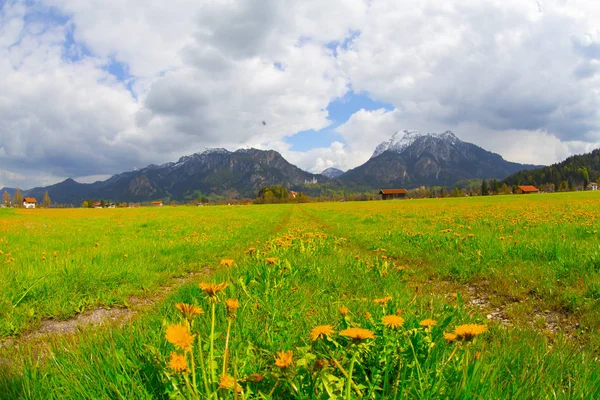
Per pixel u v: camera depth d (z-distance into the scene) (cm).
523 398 207
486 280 678
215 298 205
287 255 756
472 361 229
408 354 220
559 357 290
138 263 859
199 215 4338
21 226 2298
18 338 441
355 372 225
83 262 775
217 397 179
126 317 511
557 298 515
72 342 326
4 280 598
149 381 212
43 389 221
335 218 3052
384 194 18588
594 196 6562
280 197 17462
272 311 377
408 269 812
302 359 196
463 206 4403
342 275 635
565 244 774
